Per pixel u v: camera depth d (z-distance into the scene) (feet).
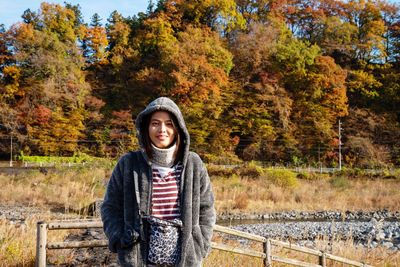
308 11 251.80
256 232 52.06
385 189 90.99
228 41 224.74
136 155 7.68
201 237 7.42
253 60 202.59
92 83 199.72
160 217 7.30
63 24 208.03
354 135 182.91
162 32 216.74
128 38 227.61
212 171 101.50
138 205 7.27
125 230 7.22
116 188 7.60
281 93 188.14
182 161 7.48
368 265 23.79
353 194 84.89
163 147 7.54
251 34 218.59
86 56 217.77
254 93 188.44
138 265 7.10
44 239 14.32
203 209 7.66
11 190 64.13
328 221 63.52
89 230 20.79
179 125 7.47
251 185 85.76
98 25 241.55
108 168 98.78
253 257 19.25
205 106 176.55
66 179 76.95
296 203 76.02
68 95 172.96
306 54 199.21
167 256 7.16
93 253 17.47
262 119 179.83
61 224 14.48
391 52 232.94
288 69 199.31
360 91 204.54
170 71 186.39
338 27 235.61
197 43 202.28
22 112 162.40
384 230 51.01
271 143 176.45
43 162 142.10
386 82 205.98
